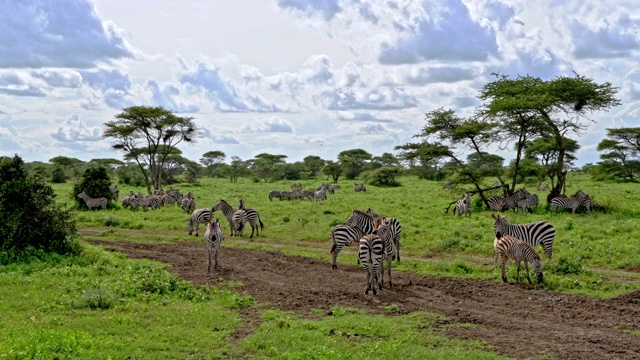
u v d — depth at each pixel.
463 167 32.47
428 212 29.41
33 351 8.43
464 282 14.69
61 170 72.50
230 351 9.20
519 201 29.05
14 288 12.90
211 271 16.09
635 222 22.08
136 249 20.25
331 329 10.33
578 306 12.33
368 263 13.32
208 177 97.00
